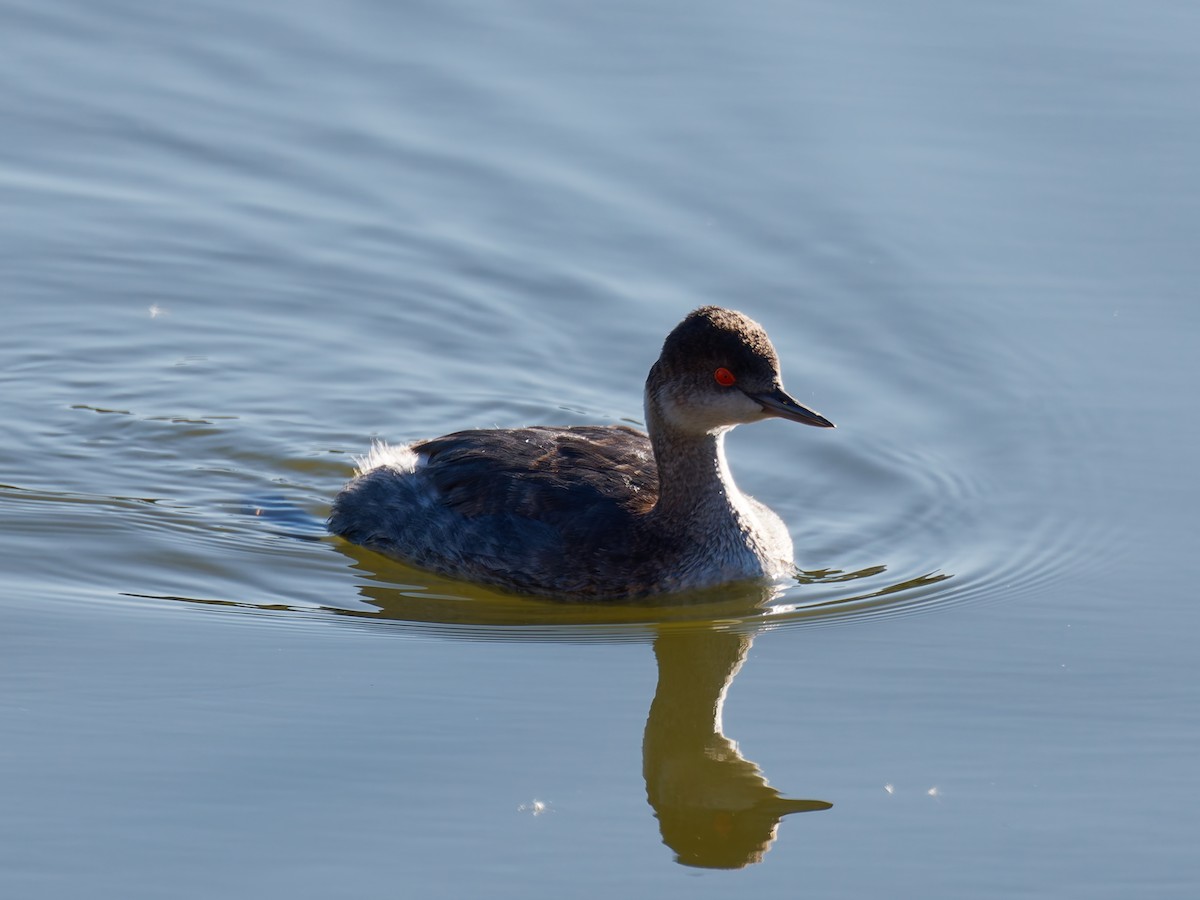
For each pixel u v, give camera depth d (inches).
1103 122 756.6
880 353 651.5
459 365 663.1
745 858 402.0
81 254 717.3
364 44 839.7
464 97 796.0
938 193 724.7
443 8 861.2
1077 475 588.7
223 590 531.8
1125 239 695.7
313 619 514.0
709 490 530.3
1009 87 781.3
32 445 612.7
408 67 820.6
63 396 642.2
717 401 514.6
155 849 397.7
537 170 751.7
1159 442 600.4
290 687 469.4
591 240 714.2
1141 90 774.5
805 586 537.6
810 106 777.6
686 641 503.5
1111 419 613.6
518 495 539.2
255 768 429.7
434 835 406.6
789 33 829.8
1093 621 508.1
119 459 608.1
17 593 518.3
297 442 622.5
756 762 442.6
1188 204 709.3
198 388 650.2
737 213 720.3
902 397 632.4
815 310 671.8
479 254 711.1
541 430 572.7
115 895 382.3
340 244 722.2
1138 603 516.4
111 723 447.8
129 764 429.7
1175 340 647.1
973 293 674.8
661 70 805.2
